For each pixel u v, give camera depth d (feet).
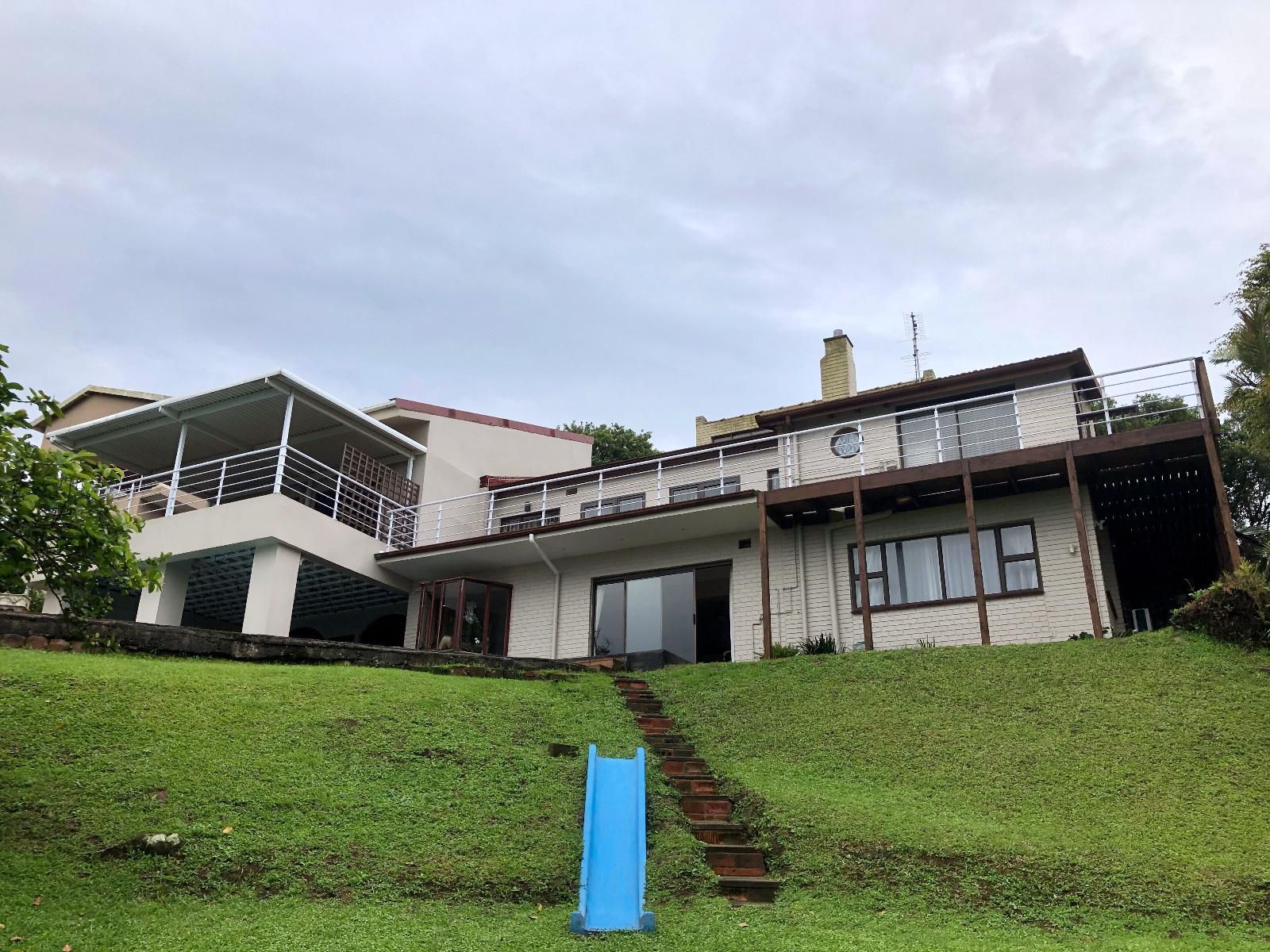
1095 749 37.60
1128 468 58.03
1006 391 66.39
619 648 72.69
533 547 74.38
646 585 73.41
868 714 43.91
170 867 28.22
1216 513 64.28
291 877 28.73
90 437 81.51
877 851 31.68
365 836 31.37
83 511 30.73
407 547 80.89
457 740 39.19
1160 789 34.27
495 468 92.43
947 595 62.64
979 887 29.53
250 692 40.34
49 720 34.55
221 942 24.09
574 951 25.13
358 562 75.56
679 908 29.25
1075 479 54.39
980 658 48.03
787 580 67.92
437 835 32.22
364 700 41.42
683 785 38.50
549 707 45.62
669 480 79.97
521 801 35.29
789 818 34.22
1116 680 42.98
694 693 50.24
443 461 87.51
